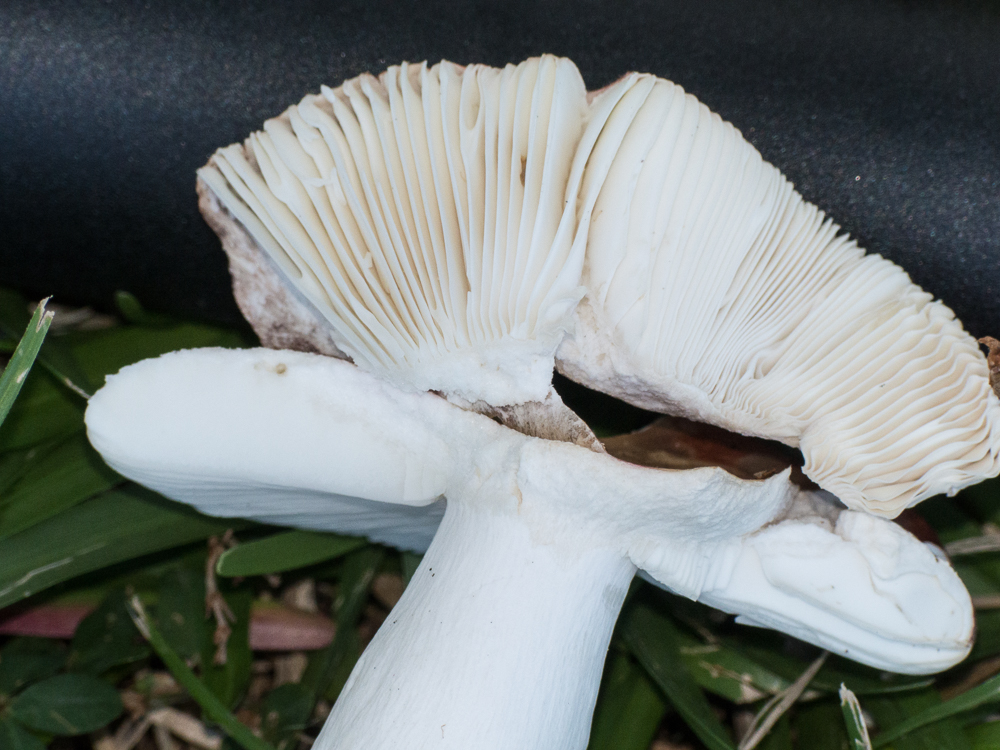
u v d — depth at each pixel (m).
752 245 0.18
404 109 0.17
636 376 0.18
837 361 0.18
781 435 0.19
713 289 0.18
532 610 0.18
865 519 0.19
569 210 0.17
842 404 0.18
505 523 0.18
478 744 0.17
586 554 0.18
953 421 0.18
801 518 0.19
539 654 0.18
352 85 0.18
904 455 0.18
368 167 0.17
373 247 0.17
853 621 0.19
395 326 0.18
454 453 0.19
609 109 0.17
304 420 0.19
